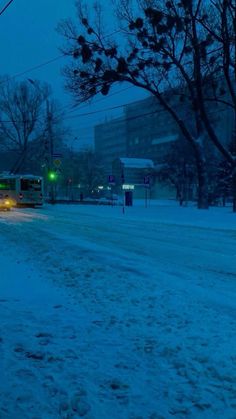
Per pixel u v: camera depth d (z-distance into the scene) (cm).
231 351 507
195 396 398
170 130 11031
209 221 2462
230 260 1156
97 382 420
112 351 503
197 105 2686
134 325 604
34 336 549
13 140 6444
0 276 919
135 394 399
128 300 737
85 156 8581
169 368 459
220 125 7919
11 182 4172
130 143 13175
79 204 4947
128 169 7394
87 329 584
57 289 816
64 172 7850
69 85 3000
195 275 955
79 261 1100
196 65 2447
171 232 1864
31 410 361
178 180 5328
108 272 968
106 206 4228
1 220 2427
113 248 1356
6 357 474
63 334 560
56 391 397
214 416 365
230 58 2373
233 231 1917
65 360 471
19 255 1193
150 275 946
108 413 363
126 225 2189
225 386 420
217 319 634
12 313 654
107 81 2875
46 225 2139
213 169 5353
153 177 6481
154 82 3055
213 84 2655
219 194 5244
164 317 642
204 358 483
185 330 583
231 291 807
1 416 349
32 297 757
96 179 8244
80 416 356
